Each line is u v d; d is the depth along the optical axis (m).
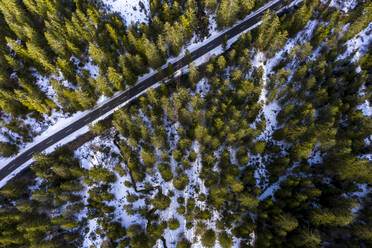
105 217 45.66
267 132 51.97
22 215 40.28
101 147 52.66
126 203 47.66
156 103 50.28
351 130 44.81
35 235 39.03
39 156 44.34
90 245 44.16
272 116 53.41
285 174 46.16
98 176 46.16
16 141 51.94
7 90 50.41
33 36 53.38
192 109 52.62
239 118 46.53
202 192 47.75
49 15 54.03
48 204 44.44
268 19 50.62
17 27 53.66
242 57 49.22
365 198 42.03
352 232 35.25
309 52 50.12
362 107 52.59
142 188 49.28
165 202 43.00
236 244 41.50
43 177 45.78
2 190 46.56
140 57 52.62
